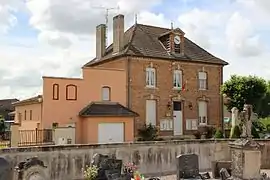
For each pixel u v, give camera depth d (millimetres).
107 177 15602
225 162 17828
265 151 22594
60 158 17922
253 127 28891
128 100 32750
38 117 31094
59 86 30094
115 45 34781
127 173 16234
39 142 26438
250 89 36406
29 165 13586
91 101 31250
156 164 20656
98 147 19031
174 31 35906
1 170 11461
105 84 32000
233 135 27234
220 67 38156
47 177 13984
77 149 18422
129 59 33125
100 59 36719
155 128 33438
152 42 36031
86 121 29609
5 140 33938
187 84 36062
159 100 34438
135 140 32188
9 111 64688
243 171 15703
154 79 34375
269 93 49656
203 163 22156
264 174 16703
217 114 37719
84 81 31078
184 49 37219
